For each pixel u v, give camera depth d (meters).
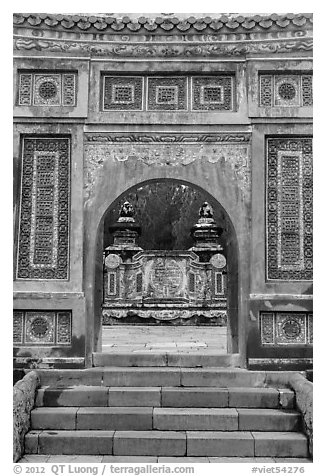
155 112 7.09
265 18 7.05
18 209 7.03
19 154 7.08
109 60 7.15
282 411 6.28
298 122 7.03
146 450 5.90
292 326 6.90
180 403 6.43
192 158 7.08
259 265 6.91
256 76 7.09
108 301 14.60
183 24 7.09
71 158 7.07
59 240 7.05
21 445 5.86
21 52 7.10
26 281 6.94
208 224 15.88
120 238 16.19
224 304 14.47
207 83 7.20
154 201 23.72
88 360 6.95
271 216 7.04
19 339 6.91
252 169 7.01
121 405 6.44
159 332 12.27
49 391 6.46
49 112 7.06
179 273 14.66
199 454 5.89
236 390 6.48
